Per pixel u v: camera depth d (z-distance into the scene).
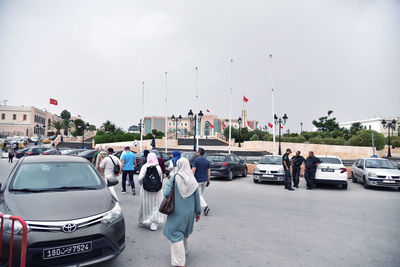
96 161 9.56
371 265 4.14
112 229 3.76
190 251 4.62
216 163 14.15
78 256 3.46
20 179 4.38
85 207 3.80
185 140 47.88
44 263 3.28
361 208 8.15
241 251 4.64
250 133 67.31
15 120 75.44
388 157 35.28
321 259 4.34
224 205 8.29
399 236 5.52
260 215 7.09
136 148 35.81
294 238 5.32
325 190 11.80
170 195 3.88
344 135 52.66
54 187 4.34
